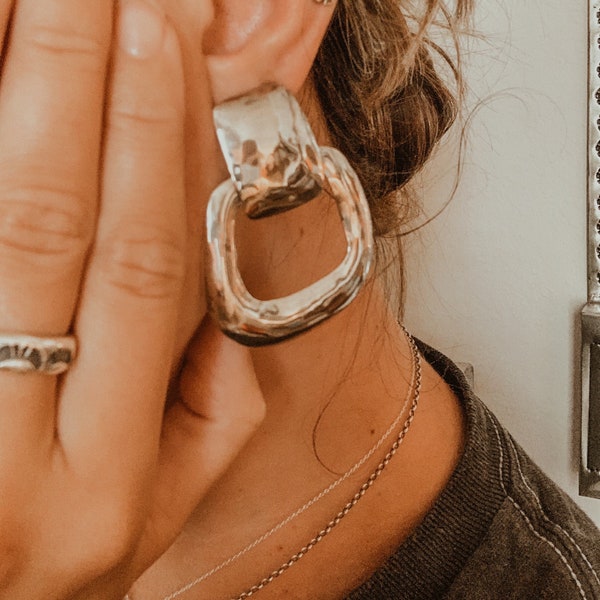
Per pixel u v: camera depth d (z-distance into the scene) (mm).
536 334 663
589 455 656
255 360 308
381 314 344
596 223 598
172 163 225
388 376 345
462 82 425
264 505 333
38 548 237
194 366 271
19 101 212
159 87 219
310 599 342
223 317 238
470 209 638
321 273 298
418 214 488
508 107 599
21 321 221
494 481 359
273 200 231
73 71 212
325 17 242
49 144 213
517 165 614
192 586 345
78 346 231
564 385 669
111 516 242
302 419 323
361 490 336
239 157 227
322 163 235
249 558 338
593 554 368
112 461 239
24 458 230
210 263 233
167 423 277
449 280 667
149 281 230
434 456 353
